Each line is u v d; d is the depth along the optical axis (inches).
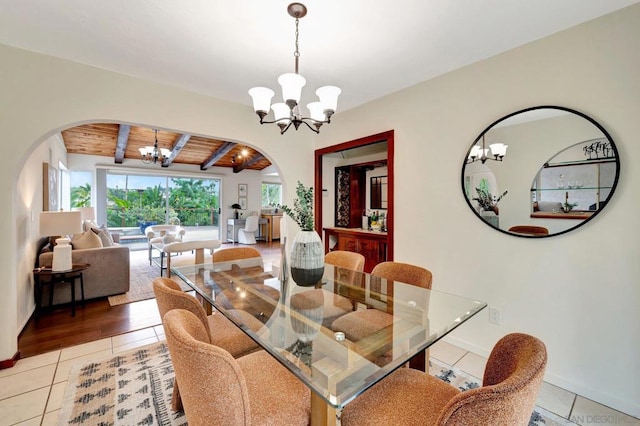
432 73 99.7
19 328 104.9
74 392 73.4
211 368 32.3
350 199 183.2
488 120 89.6
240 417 34.2
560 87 76.0
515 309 85.1
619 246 68.4
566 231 75.5
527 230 81.9
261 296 75.4
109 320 118.9
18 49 85.0
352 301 72.2
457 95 96.7
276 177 389.4
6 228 84.2
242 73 99.7
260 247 315.9
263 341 51.6
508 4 65.1
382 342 52.5
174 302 54.2
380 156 170.9
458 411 27.4
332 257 108.6
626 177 67.2
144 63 93.6
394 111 116.2
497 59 87.3
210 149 280.4
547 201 78.4
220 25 73.4
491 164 88.7
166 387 75.6
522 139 82.5
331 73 99.4
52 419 64.5
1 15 70.0
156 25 73.7
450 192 99.3
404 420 40.0
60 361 88.0
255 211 371.2
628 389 67.5
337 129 141.9
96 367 84.7
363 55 87.5
